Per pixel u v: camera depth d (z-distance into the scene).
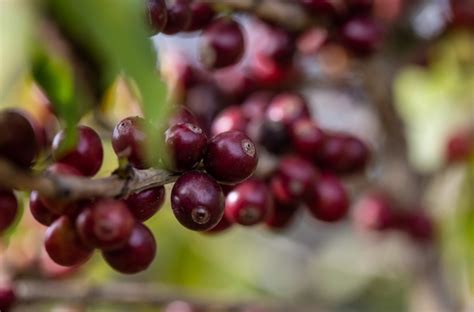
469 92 0.78
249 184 0.49
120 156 0.42
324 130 0.55
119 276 0.82
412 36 0.63
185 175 0.44
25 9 0.39
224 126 0.53
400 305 1.26
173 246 0.85
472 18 0.62
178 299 0.57
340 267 1.15
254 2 0.53
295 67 0.58
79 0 0.38
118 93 0.49
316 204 0.53
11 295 0.52
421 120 0.79
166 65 0.56
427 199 0.67
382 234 0.66
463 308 0.68
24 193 0.46
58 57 0.42
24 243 0.58
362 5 0.55
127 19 0.38
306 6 0.55
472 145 0.72
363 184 0.66
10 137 0.42
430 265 0.66
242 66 0.58
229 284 0.93
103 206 0.42
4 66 0.39
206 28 0.52
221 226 0.50
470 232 0.77
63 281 0.59
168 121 0.44
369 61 0.59
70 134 0.43
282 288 1.12
